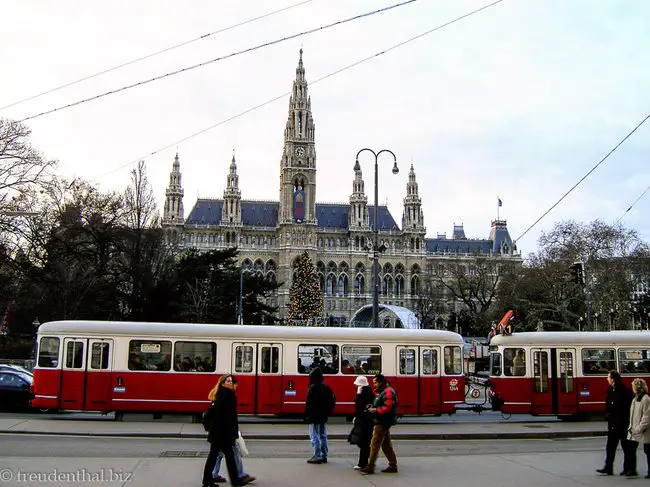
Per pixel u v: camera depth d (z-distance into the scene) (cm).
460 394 3756
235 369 3538
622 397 1936
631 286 9581
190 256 9119
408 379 3681
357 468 1959
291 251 18675
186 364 3506
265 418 3797
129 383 3453
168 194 18825
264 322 9775
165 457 2164
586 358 3909
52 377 3450
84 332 3481
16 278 6744
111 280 7869
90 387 3444
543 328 10862
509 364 3903
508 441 2928
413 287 19562
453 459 2202
